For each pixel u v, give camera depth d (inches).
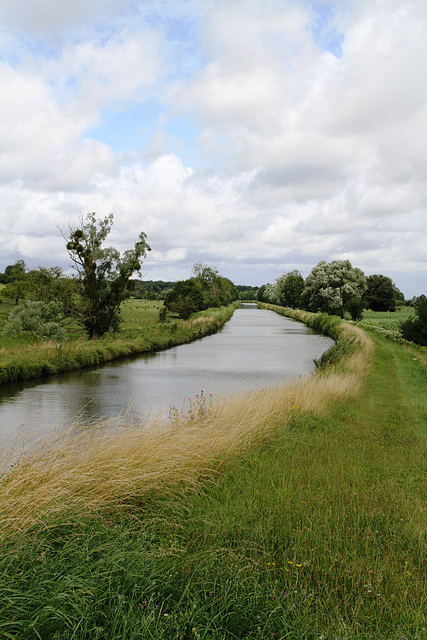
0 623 93.6
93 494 173.3
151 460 205.9
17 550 119.8
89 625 101.3
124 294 1386.6
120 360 1059.3
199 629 103.7
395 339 1205.7
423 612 119.0
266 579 128.6
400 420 394.0
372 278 3836.1
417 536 160.9
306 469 242.1
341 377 558.9
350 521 173.3
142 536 151.4
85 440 227.9
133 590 113.0
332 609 120.1
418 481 229.9
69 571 116.5
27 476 161.3
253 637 106.4
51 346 949.2
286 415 387.2
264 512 176.9
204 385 719.1
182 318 2482.8
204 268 4072.3
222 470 238.7
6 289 2856.8
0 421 479.8
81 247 1311.5
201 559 138.0
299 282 4114.2
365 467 251.4
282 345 1414.9
